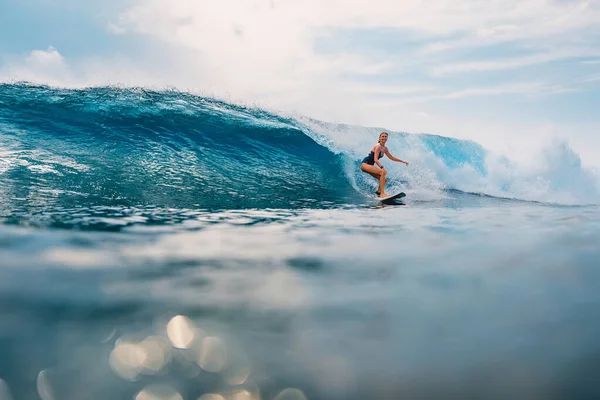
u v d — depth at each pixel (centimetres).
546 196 937
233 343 124
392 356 115
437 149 1315
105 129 895
